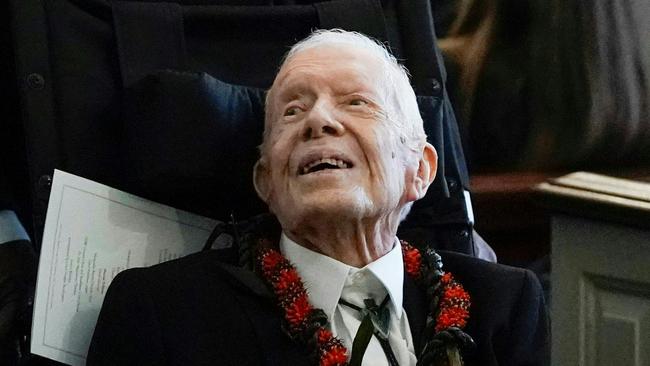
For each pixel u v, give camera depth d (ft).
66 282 17.58
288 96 17.21
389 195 16.69
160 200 18.66
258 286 16.62
